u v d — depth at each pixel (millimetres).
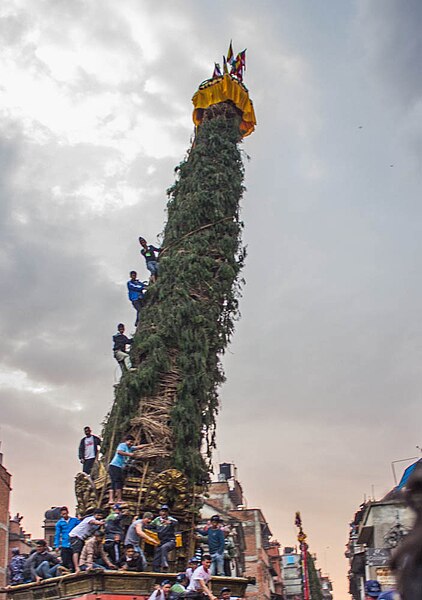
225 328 22953
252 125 27469
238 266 24109
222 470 55156
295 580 68875
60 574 17906
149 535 17797
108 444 21047
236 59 27922
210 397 21578
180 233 23844
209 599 16000
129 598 16438
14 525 46812
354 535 47094
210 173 24719
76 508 20844
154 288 23031
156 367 21109
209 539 18516
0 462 44281
